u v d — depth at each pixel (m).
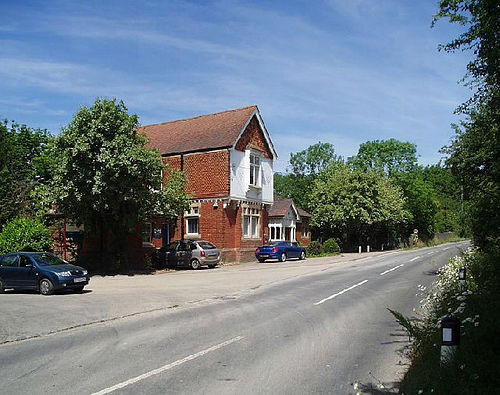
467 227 14.20
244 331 10.16
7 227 24.23
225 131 33.78
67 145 23.97
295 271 25.75
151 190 26.94
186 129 36.78
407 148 67.06
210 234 32.41
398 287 17.45
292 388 6.38
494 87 9.30
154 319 11.89
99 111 24.16
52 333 10.31
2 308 13.58
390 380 6.72
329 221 50.34
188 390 6.27
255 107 34.91
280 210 43.66
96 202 24.05
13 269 17.14
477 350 5.74
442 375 5.36
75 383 6.57
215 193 32.41
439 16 8.83
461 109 10.34
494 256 11.29
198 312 12.89
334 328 10.41
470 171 13.25
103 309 13.44
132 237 28.59
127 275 24.59
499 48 7.64
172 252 28.80
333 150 79.31
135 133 25.84
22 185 29.48
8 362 7.80
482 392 4.99
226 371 7.18
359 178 50.41
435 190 64.12
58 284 16.36
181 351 8.43
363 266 28.23
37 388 6.36
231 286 19.27
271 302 14.52
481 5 7.75
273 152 36.97
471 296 7.93
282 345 8.85
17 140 39.56
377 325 10.69
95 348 8.74
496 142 10.41
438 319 7.81
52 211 26.78
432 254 37.84
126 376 6.90
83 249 27.70
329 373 7.07
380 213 49.53
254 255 34.59
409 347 8.34
